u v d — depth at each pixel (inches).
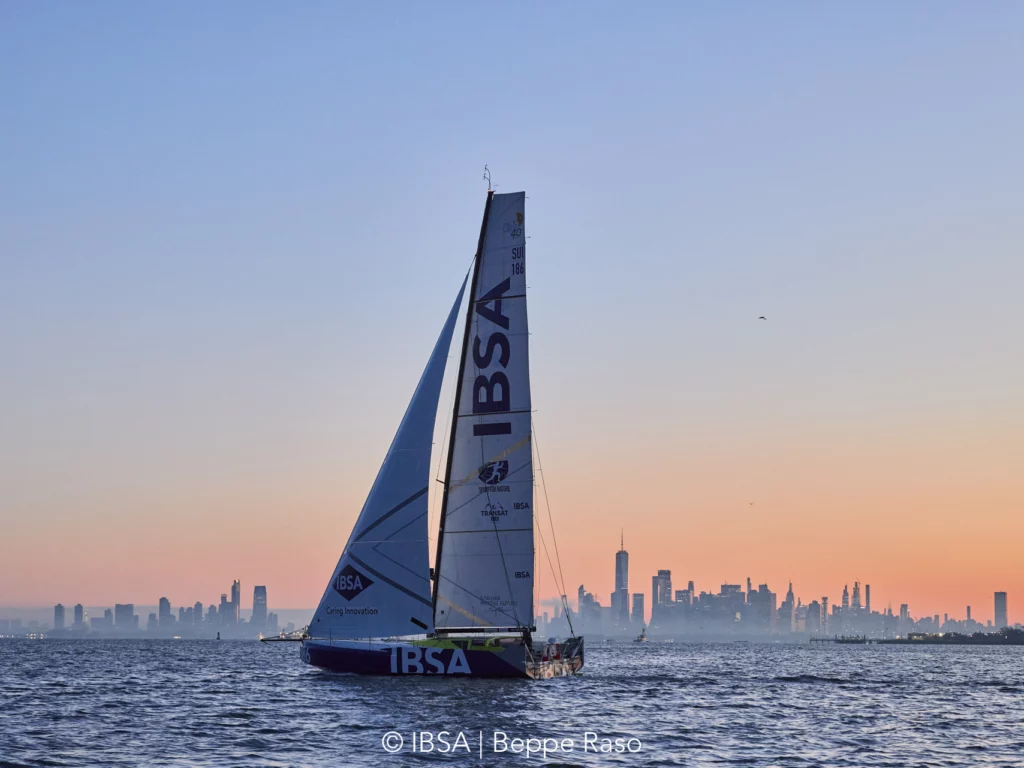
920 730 2111.2
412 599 2404.0
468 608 2436.0
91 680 3206.2
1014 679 4284.0
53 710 2225.6
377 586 2425.0
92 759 1605.6
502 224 2490.2
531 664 2468.0
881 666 5846.5
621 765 1605.6
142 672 3688.5
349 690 2336.4
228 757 1620.3
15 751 1672.0
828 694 2979.8
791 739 1925.4
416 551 2410.2
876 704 2669.8
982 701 2861.7
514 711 2086.6
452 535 2458.2
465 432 2470.5
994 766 1683.1
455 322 2506.2
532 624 2409.0
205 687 2827.3
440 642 2427.4
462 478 2464.3
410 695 2236.7
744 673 4362.7
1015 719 2369.6
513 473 2429.9
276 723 1953.7
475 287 2497.5
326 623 2455.7
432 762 1588.3
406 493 2426.2
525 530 2413.9
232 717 2065.7
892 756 1760.6
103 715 2126.0
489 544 2432.3
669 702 2500.0
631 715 2167.8
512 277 2471.7
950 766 1675.7
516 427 2437.3
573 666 2984.7
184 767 1541.6
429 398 2450.8
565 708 2190.0
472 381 2477.9
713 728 2037.4
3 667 4124.0
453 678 2423.7
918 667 5753.0
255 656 5969.5
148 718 2065.7
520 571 2412.6
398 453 2442.2
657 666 5211.6
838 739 1945.1
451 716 2000.5
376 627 2422.5
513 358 2454.5
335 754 1646.2
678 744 1818.4
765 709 2439.7
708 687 3105.3
